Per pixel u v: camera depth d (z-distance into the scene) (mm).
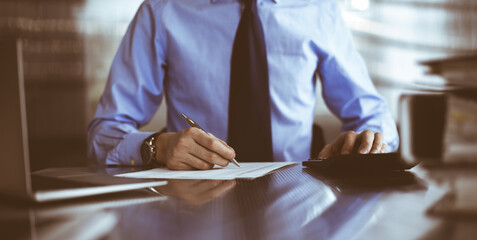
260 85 1321
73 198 479
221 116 1453
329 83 1602
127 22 3508
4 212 406
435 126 383
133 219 371
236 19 1446
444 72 408
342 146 968
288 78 1494
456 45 3869
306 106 1533
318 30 1556
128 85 1407
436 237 281
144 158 1016
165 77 1536
